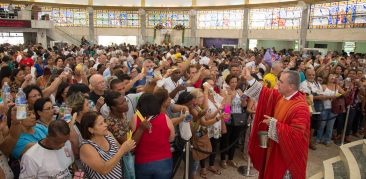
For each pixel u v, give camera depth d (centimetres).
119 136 291
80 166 274
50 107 290
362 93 613
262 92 353
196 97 385
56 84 424
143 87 464
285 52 1538
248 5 2356
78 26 2778
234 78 468
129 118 354
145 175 286
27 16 2134
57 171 241
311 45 1983
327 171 395
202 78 557
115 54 1080
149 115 287
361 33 1560
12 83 492
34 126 278
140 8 2809
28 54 1005
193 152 383
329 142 584
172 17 2803
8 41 2152
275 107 338
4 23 1961
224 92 468
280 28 2175
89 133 246
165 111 344
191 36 2758
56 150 242
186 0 2720
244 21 2406
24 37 2238
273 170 325
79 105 295
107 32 2852
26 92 330
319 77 580
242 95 471
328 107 563
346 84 579
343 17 1683
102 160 240
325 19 1814
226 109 445
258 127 354
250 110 467
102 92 394
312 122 582
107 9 2809
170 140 303
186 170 352
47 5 2631
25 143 261
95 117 247
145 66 552
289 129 298
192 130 378
